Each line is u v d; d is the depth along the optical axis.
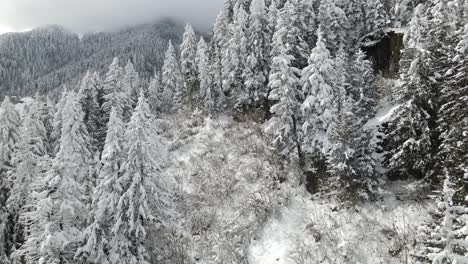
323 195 24.42
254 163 29.28
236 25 40.62
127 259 18.48
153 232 21.88
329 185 23.70
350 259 19.17
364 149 21.86
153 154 20.36
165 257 22.14
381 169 23.55
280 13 33.94
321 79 25.12
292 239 22.00
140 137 19.31
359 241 19.98
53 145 33.25
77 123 20.86
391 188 22.50
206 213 25.95
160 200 20.12
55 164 19.20
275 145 27.44
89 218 19.12
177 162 33.19
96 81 40.09
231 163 30.67
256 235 23.14
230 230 23.88
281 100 26.52
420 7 29.22
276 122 27.20
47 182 19.25
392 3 36.84
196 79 46.66
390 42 34.69
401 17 35.69
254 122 35.94
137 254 19.16
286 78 26.41
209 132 37.22
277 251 21.61
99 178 19.86
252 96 36.97
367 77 28.64
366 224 20.72
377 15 36.12
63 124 20.41
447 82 19.25
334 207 22.91
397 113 21.98
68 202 18.84
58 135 32.97
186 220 25.72
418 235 17.94
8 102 31.69
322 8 36.09
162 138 38.56
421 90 20.27
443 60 20.81
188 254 23.00
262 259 21.56
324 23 35.88
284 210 24.36
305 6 36.03
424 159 20.27
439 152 18.97
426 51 20.23
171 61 52.38
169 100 51.31
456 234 12.80
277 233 22.81
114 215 18.81
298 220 23.36
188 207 26.86
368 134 22.62
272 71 28.55
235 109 39.47
